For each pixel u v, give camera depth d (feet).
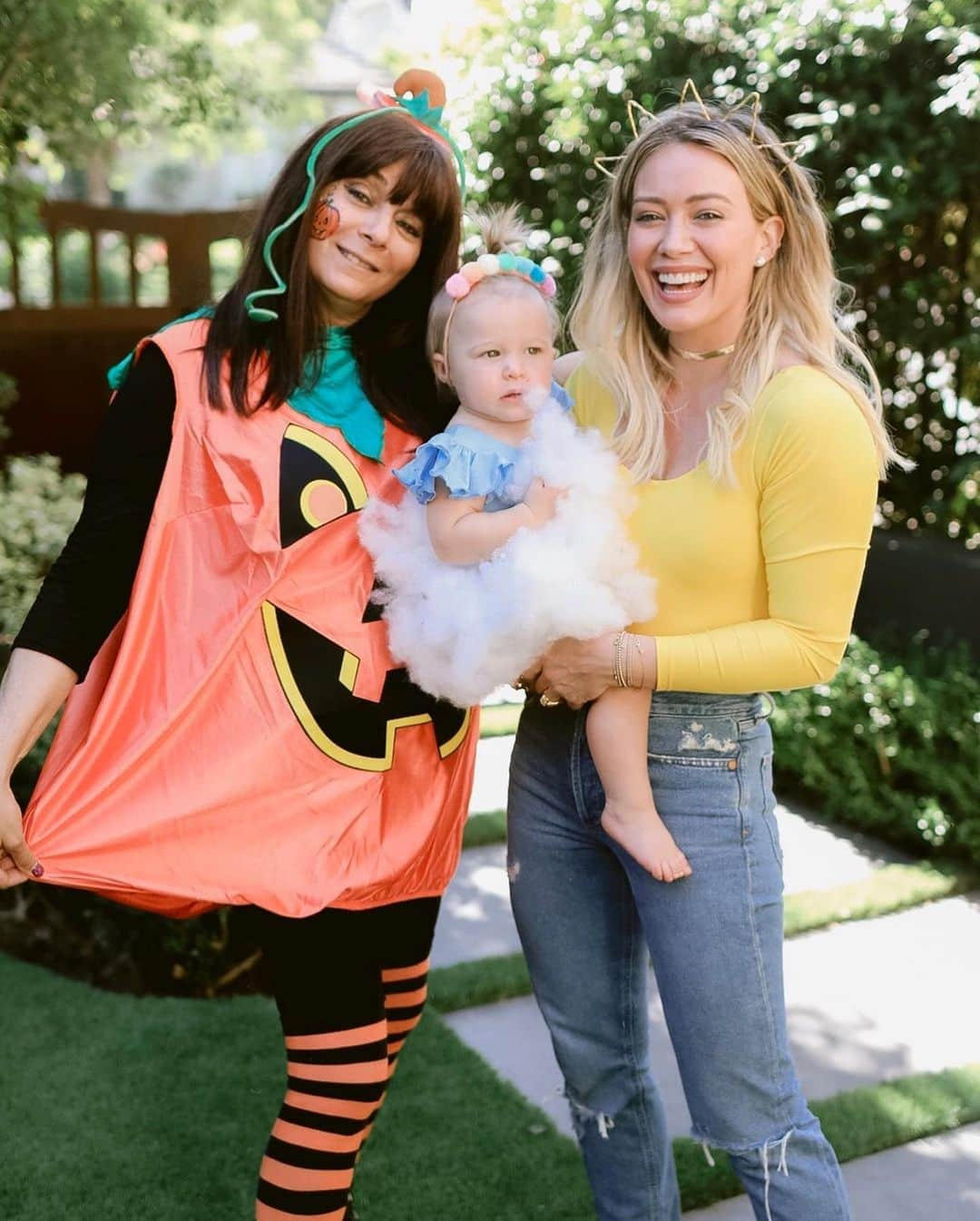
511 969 10.81
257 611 5.96
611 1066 6.73
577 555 5.76
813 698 14.57
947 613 15.24
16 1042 9.56
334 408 6.34
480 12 18.65
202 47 22.54
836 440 5.54
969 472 14.94
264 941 6.21
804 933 11.80
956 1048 9.89
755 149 5.75
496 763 16.17
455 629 5.83
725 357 6.02
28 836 5.67
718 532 5.82
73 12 18.94
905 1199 8.07
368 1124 6.33
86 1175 8.05
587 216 17.22
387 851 6.23
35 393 28.27
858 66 14.75
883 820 13.76
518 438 6.13
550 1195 7.96
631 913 6.67
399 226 6.32
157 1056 9.42
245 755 5.92
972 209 15.20
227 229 29.27
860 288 16.40
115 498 6.13
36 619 5.95
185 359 6.19
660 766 6.07
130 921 10.75
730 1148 6.12
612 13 16.58
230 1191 7.93
